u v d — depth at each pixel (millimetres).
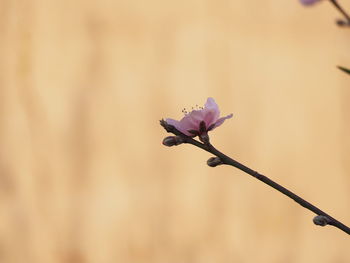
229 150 2387
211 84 2373
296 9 2381
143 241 2412
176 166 2412
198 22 2387
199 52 2387
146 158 2412
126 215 2422
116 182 2420
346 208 2379
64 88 2424
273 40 2385
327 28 2377
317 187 2387
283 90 2389
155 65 2396
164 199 2410
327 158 2389
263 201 2393
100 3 2410
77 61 2422
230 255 2391
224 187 2400
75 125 2430
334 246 2373
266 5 2385
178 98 2391
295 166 2393
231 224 2396
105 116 2418
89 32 2418
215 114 1032
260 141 2387
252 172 1020
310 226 2385
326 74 2385
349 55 2373
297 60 2385
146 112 2404
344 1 2352
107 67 2416
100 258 2430
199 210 2402
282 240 2387
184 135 1030
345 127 2375
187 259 2404
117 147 2418
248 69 2385
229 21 2385
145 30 2402
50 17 2424
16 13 2424
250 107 2387
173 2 2393
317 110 2391
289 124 2389
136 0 2404
